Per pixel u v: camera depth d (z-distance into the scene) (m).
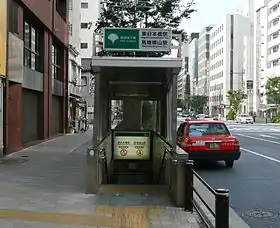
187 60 187.00
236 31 127.75
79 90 48.22
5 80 17.47
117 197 9.71
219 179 13.55
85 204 9.00
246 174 14.66
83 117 47.00
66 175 12.93
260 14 106.56
